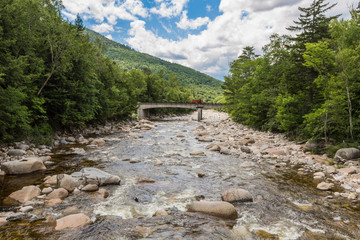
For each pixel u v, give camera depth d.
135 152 19.62
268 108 34.62
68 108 24.70
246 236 6.66
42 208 8.20
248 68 52.38
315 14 26.53
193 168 14.68
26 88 19.08
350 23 20.08
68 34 24.50
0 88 14.55
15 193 9.05
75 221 7.07
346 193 10.09
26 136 19.27
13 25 18.33
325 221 7.70
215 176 12.98
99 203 8.92
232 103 55.84
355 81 18.28
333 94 18.23
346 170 13.27
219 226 7.23
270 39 40.22
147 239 6.40
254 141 25.61
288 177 12.85
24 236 6.33
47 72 23.75
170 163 15.91
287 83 27.00
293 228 7.20
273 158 17.77
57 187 10.23
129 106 53.75
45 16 25.09
